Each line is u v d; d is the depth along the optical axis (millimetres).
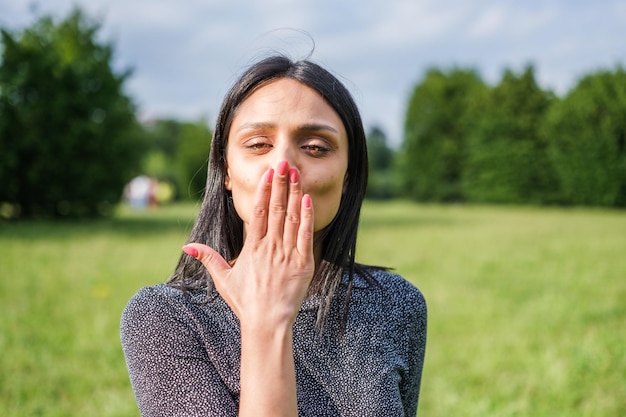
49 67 16844
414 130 40062
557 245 12133
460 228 16641
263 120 1101
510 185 33500
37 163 17359
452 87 39969
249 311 959
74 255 9383
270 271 971
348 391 1212
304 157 1111
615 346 4848
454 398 3832
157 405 1131
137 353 1160
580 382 4184
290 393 941
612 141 28672
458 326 5492
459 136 38812
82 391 3816
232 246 1284
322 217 1123
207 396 1115
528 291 7109
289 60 1175
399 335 1316
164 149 64000
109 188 18828
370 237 13555
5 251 9688
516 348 4867
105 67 18219
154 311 1176
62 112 17062
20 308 5703
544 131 32375
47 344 4652
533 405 3803
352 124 1197
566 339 5098
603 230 16156
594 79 29281
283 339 951
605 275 8391
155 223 17359
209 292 1204
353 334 1251
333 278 1247
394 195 45531
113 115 18109
